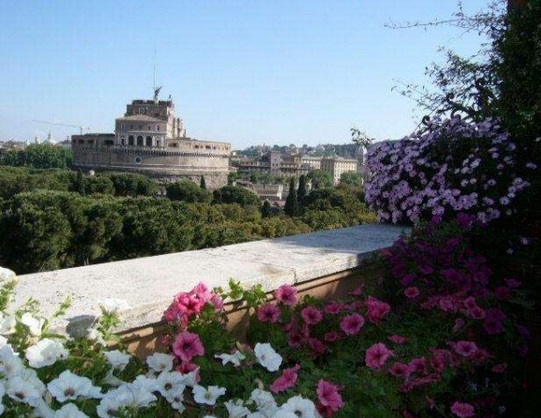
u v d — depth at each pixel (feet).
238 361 6.55
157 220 83.15
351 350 8.31
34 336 5.58
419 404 7.49
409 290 10.27
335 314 8.86
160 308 7.13
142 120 373.20
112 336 6.11
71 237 71.82
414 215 15.38
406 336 9.07
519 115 13.07
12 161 526.98
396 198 16.10
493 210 13.35
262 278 8.84
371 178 17.44
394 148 16.93
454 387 9.29
